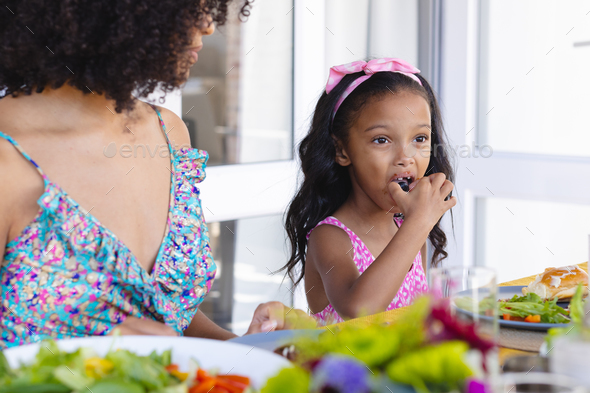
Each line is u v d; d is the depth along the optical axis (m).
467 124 2.61
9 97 0.91
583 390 0.48
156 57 0.86
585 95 2.43
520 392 0.48
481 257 2.71
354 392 0.39
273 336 0.72
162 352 0.60
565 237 2.51
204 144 2.18
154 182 1.01
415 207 1.14
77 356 0.53
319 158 1.41
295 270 2.28
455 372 0.39
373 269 1.09
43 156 0.89
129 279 0.89
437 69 2.64
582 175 2.42
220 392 0.51
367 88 1.30
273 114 2.33
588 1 2.37
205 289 1.03
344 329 0.48
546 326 0.75
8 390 0.47
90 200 0.91
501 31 2.57
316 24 2.33
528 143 2.57
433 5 2.60
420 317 0.45
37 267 0.87
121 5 0.82
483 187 2.62
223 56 2.19
